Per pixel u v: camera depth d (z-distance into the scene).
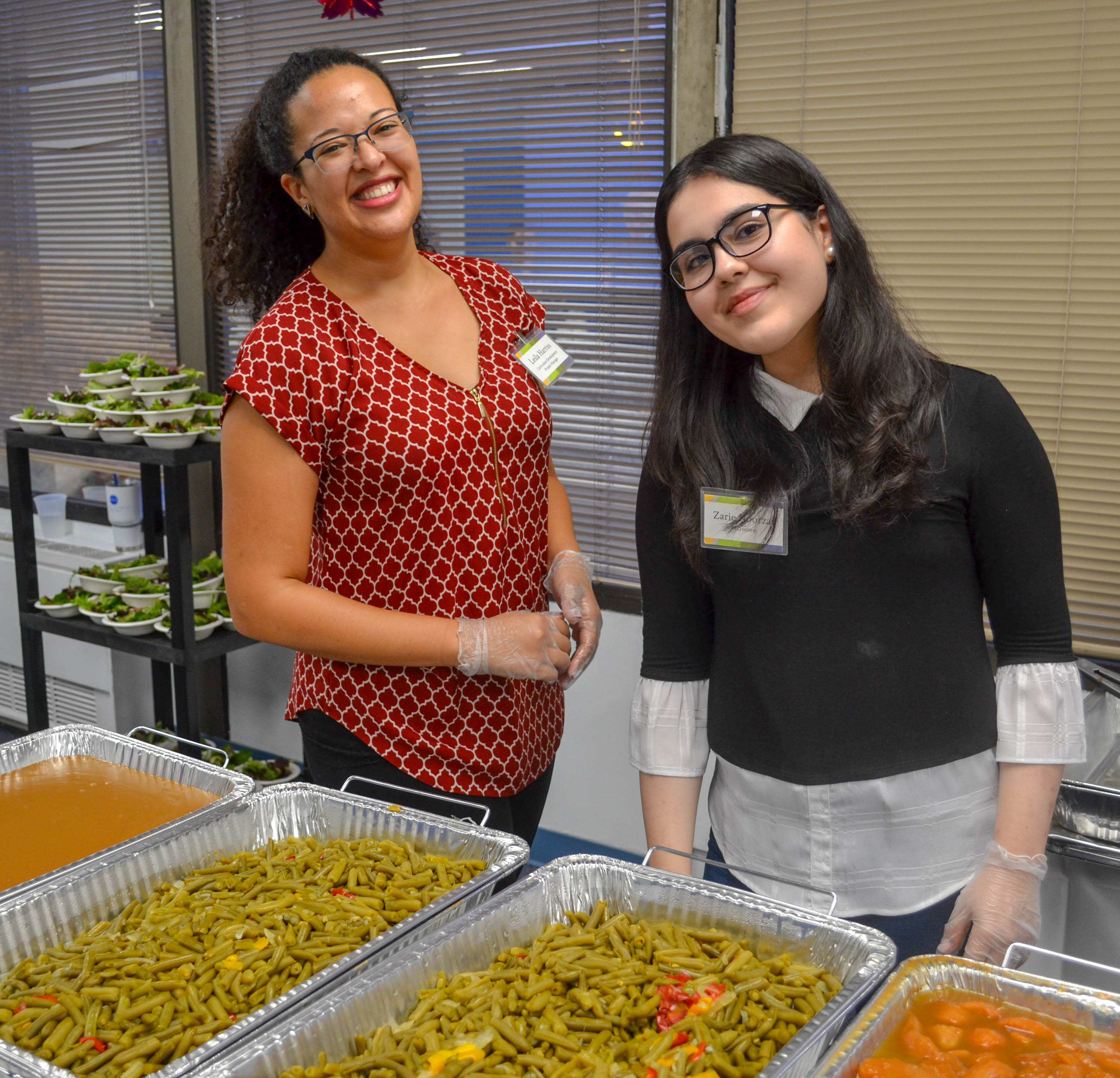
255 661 3.59
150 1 3.42
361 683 1.59
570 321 2.93
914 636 1.25
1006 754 1.26
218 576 3.23
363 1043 1.07
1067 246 2.21
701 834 2.74
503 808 1.67
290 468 1.45
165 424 2.85
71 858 1.56
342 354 1.48
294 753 3.57
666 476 1.35
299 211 1.65
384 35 3.08
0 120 3.84
